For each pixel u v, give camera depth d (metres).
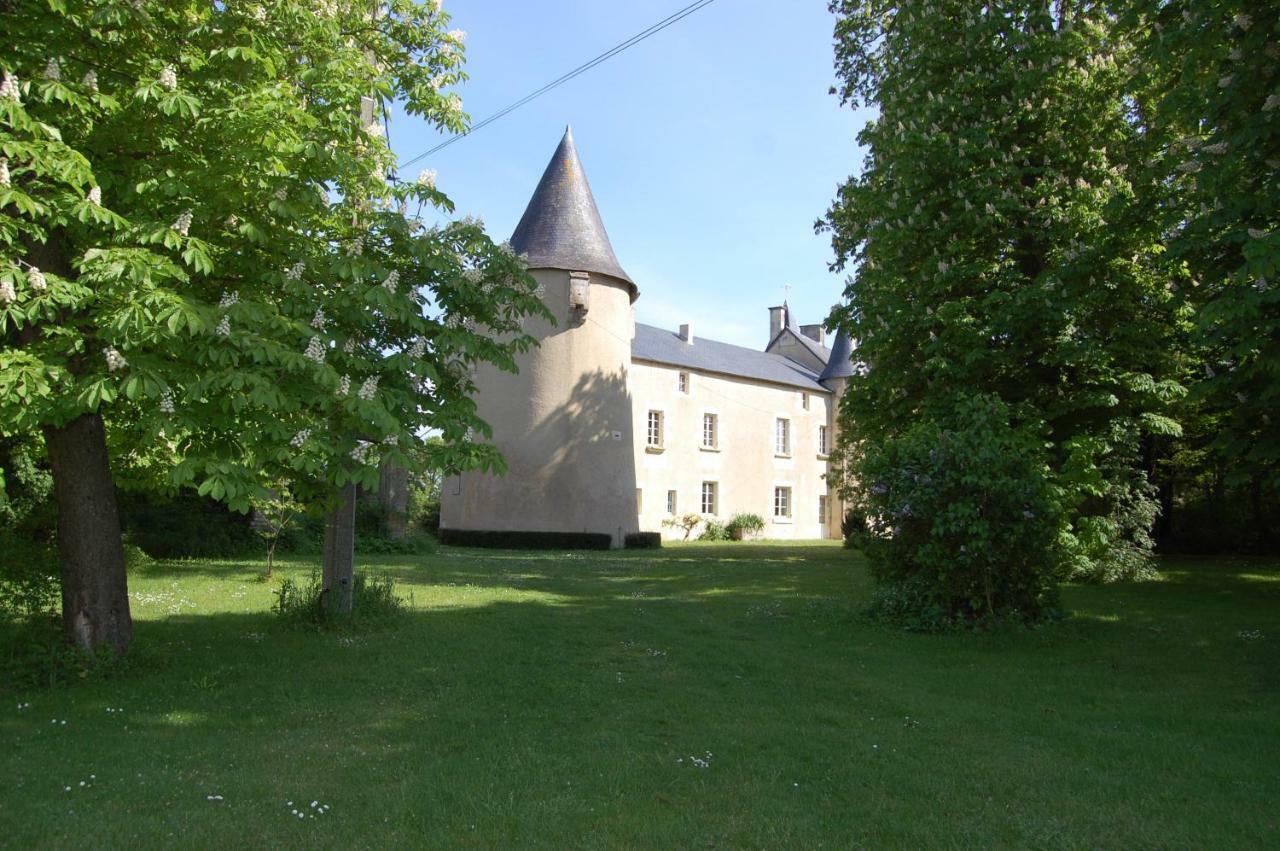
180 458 6.91
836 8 20.33
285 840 3.81
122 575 7.12
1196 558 20.73
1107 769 5.00
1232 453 8.55
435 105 9.09
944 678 7.45
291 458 5.59
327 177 6.78
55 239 6.36
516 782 4.61
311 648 8.27
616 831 3.97
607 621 10.41
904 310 14.12
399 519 22.73
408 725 5.76
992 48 14.11
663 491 33.19
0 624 7.27
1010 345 13.23
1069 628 9.71
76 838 3.77
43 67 6.02
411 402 6.66
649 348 33.78
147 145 6.50
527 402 25.69
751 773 4.84
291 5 6.84
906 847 3.87
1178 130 10.65
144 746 5.14
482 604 11.80
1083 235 12.76
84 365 5.95
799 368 43.78
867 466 10.76
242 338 5.36
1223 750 5.40
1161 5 9.23
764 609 11.60
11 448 8.07
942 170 14.02
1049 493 10.66
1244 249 6.77
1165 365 13.55
